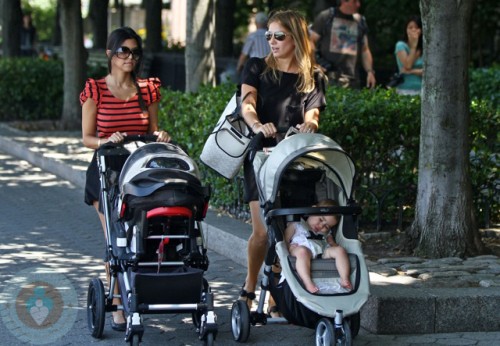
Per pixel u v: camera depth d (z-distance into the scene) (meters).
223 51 32.06
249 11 38.19
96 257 12.30
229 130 9.05
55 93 27.73
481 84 19.73
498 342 8.72
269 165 8.29
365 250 11.23
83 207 15.99
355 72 16.89
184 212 8.20
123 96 9.31
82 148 21.25
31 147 21.30
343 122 12.12
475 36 27.86
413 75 17.53
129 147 8.93
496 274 9.98
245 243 11.64
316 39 16.80
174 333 9.05
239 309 8.70
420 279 9.77
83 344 8.70
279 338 8.91
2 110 27.67
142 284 8.05
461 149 10.75
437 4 10.52
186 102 15.73
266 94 8.98
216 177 13.82
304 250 8.08
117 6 54.62
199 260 8.36
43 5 65.75
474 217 10.93
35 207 15.90
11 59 28.41
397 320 8.91
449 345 8.62
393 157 12.45
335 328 7.79
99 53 34.75
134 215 8.23
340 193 8.59
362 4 27.52
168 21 66.44
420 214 10.94
